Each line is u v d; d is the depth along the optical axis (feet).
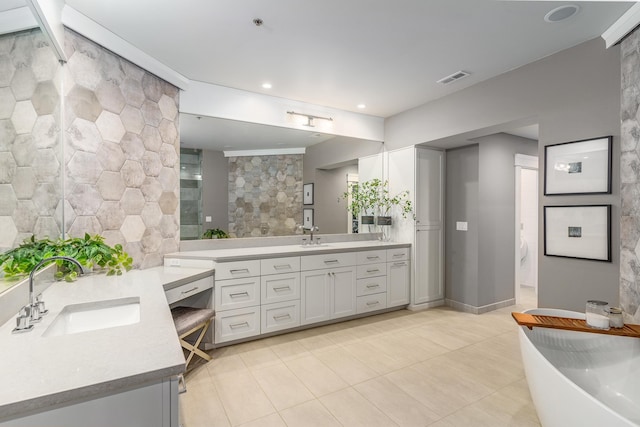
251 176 11.46
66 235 6.83
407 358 8.82
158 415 3.16
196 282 8.30
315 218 12.86
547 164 8.63
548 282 8.57
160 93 9.25
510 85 9.60
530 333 6.75
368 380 7.68
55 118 6.34
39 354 3.37
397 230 13.96
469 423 6.12
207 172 10.55
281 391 7.22
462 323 11.67
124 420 3.02
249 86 10.75
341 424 6.11
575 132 8.05
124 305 5.48
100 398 2.92
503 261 13.74
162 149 9.32
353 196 13.80
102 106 7.57
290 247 11.78
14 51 4.79
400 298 13.00
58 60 6.47
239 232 11.25
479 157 12.78
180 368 3.15
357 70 9.61
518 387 7.36
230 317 9.40
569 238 8.10
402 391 7.20
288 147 12.15
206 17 6.94
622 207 7.10
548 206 8.59
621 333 5.80
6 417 2.59
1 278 4.51
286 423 6.14
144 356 3.33
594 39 7.74
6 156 4.57
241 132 11.23
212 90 10.51
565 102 8.29
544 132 8.75
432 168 13.65
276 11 6.73
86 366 3.11
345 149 13.52
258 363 8.54
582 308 7.86
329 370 8.16
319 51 8.45
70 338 3.78
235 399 6.91
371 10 6.70
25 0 4.91
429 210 13.58
